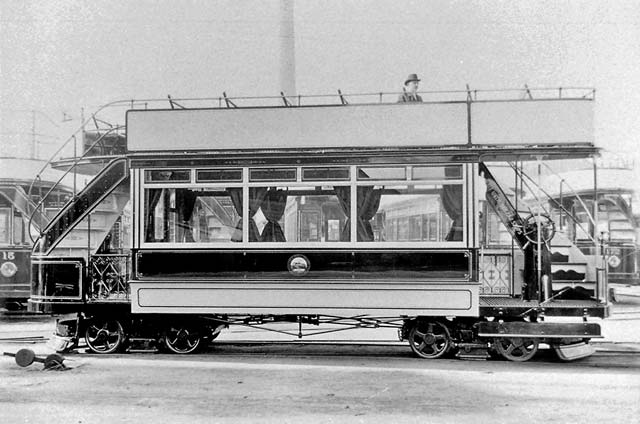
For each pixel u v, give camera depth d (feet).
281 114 30.35
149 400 21.77
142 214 30.55
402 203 29.63
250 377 25.32
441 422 19.08
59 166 36.06
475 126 29.55
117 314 31.40
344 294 29.48
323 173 30.01
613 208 53.67
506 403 21.25
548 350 33.09
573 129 29.43
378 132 29.89
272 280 29.76
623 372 26.58
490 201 31.04
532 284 29.60
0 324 45.06
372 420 19.27
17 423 19.12
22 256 48.57
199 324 31.45
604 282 29.63
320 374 25.96
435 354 30.12
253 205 30.19
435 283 29.04
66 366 27.58
